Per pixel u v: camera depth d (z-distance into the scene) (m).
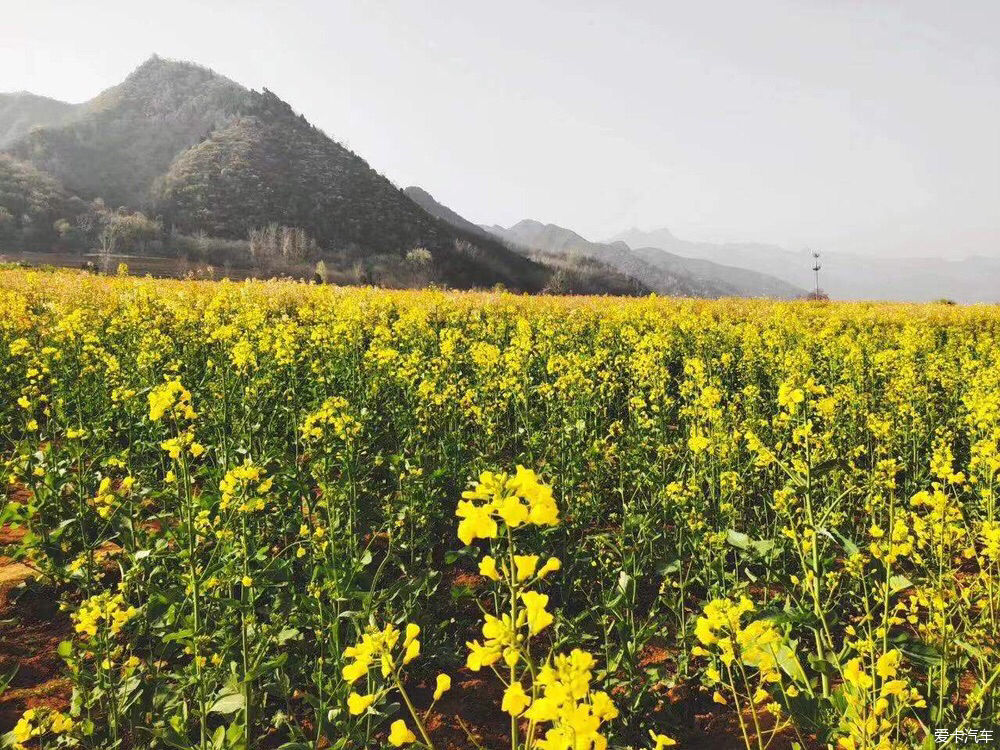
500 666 4.63
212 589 3.93
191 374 9.58
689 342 15.05
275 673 3.92
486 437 7.42
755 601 4.96
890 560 3.65
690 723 4.07
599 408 9.16
